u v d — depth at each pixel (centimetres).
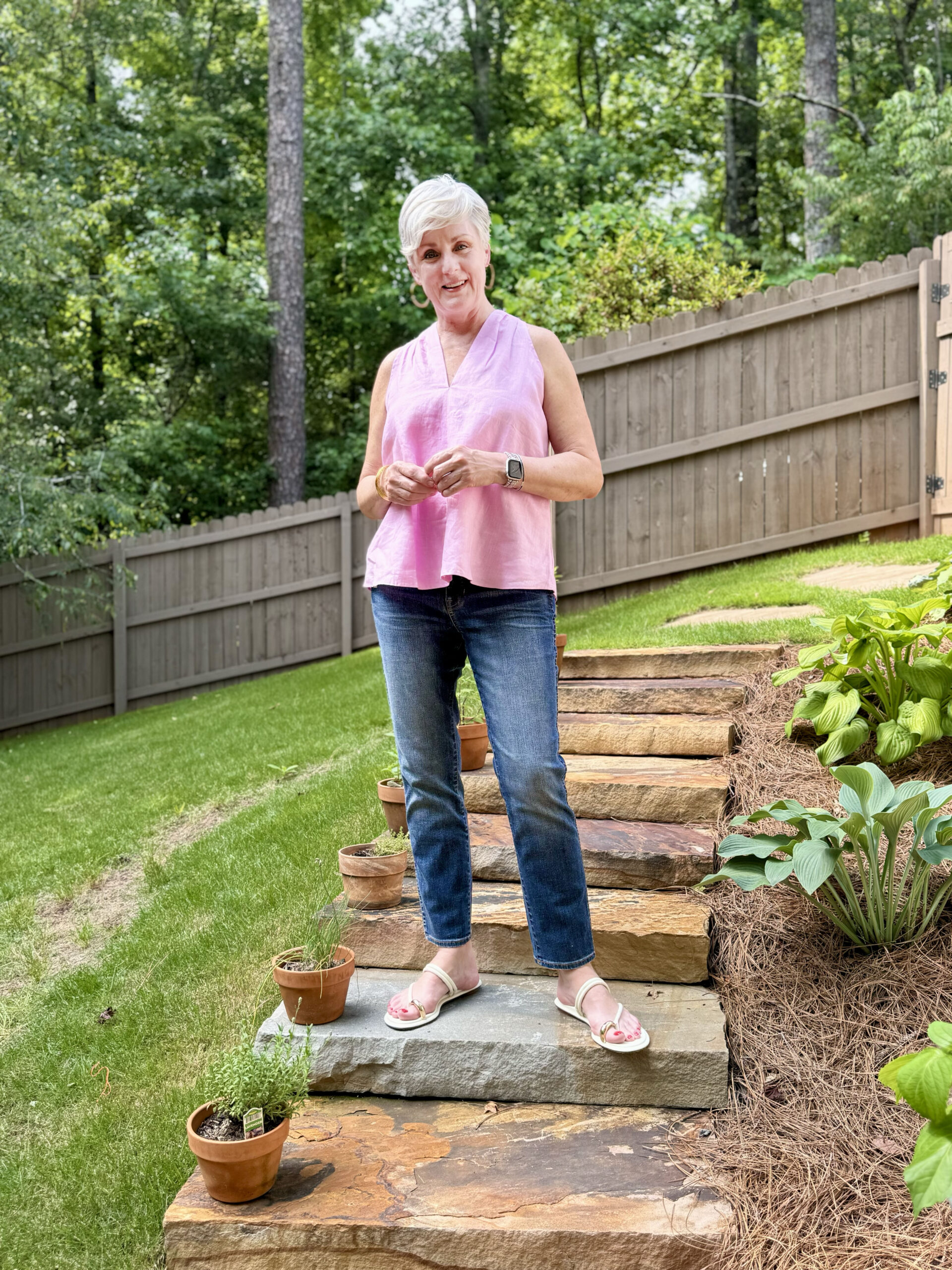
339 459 1544
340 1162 192
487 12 1848
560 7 1797
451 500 199
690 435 720
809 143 1360
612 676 405
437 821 218
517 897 266
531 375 208
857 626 290
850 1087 202
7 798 588
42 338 1153
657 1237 168
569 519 743
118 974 307
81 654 973
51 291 991
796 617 446
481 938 250
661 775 307
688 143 1980
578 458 206
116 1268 191
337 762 475
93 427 1354
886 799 225
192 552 958
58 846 450
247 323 1321
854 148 1179
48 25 1387
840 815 274
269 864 351
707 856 262
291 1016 226
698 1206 175
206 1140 178
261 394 1611
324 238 1811
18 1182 221
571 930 210
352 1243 174
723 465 715
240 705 739
